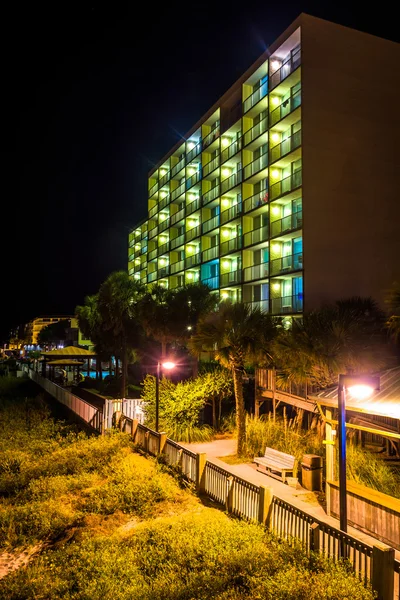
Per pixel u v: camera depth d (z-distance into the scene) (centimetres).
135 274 6512
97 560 817
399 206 2716
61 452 1642
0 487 1345
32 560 897
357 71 2675
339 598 562
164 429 1730
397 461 1198
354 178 2620
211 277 3828
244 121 3366
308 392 1468
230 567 722
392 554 582
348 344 1338
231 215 3594
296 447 1365
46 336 10975
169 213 5266
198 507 1060
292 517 791
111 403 1947
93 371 6184
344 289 2548
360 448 1192
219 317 1491
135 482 1212
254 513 916
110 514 1069
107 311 3125
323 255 2525
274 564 703
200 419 1850
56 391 3031
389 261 2666
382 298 2622
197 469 1155
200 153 4188
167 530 906
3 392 3950
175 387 1911
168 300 2577
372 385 770
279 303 2823
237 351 1438
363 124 2662
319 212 2539
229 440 1698
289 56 2920
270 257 2880
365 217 2627
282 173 2939
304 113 2553
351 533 874
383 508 830
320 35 2616
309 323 1422
